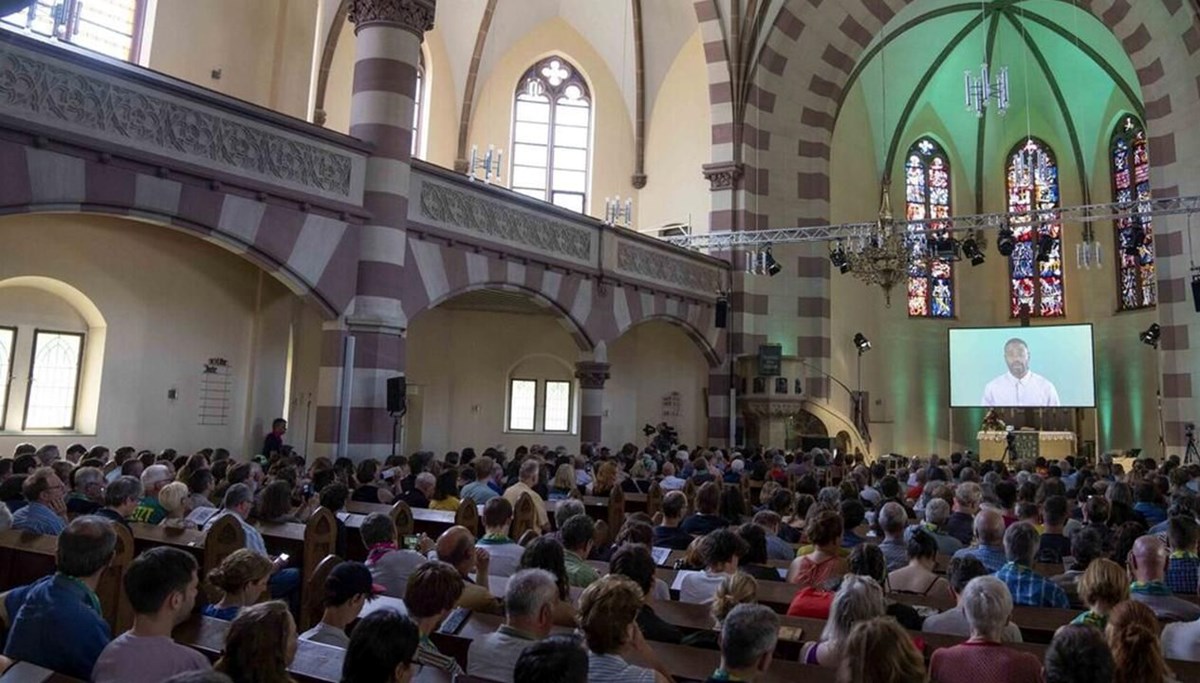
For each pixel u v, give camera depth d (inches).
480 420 893.2
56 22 485.4
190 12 644.1
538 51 1016.9
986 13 1075.3
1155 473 486.0
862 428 1045.2
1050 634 192.4
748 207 958.4
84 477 302.7
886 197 812.6
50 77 391.2
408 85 557.6
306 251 504.1
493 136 989.2
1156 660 125.2
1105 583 173.6
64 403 533.3
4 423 507.5
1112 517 319.9
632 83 1043.9
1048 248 804.0
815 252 1003.9
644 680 136.3
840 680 113.9
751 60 963.3
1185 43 832.9
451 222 601.0
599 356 746.2
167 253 574.2
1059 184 1157.1
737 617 127.0
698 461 555.8
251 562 179.6
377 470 426.3
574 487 434.0
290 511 317.1
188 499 312.2
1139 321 1053.2
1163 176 856.9
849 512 304.5
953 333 1074.7
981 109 673.0
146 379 560.1
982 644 146.5
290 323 652.7
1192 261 828.6
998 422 1069.8
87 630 146.4
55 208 394.3
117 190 415.5
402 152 551.5
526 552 198.4
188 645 155.6
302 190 502.0
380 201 539.8
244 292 623.5
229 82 668.7
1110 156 1101.7
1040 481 442.3
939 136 1195.9
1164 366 848.9
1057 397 1012.5
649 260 829.8
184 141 446.0
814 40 998.4
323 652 143.8
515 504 343.9
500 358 908.0
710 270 933.2
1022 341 1037.2
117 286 546.0
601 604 141.0
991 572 246.5
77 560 150.9
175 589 133.4
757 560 255.1
